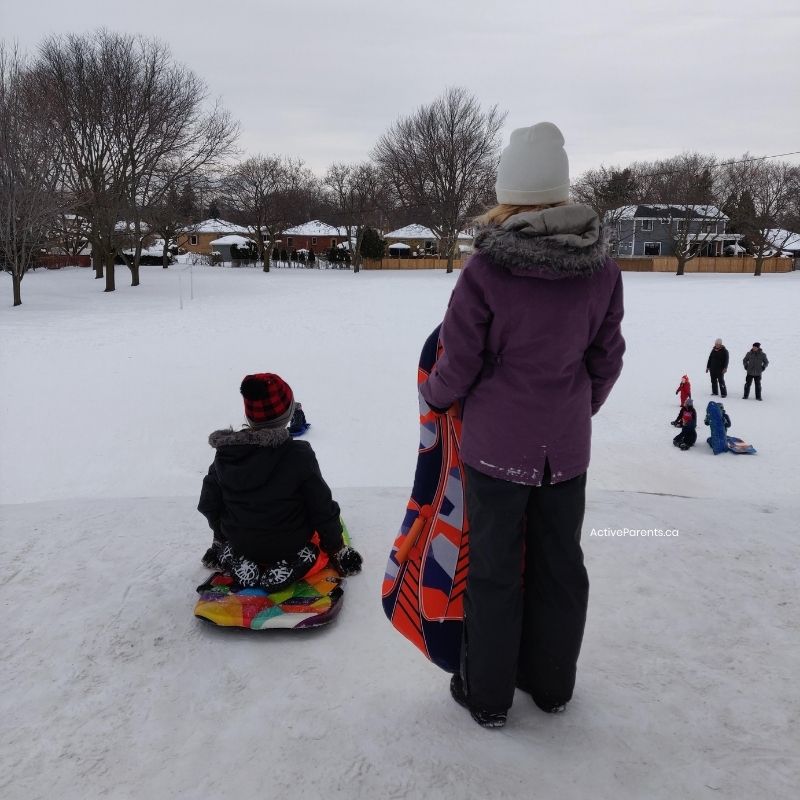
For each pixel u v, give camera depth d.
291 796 1.88
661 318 33.06
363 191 76.12
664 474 13.03
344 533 3.31
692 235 80.19
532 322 1.81
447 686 2.36
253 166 72.25
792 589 3.01
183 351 24.06
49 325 29.88
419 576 2.17
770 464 13.66
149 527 3.83
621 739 2.07
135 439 14.45
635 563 3.27
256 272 67.88
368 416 16.52
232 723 2.20
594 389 2.07
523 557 2.06
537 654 2.09
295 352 24.23
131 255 75.81
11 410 16.28
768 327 30.12
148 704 2.30
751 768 1.95
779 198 68.88
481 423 1.92
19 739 2.14
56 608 2.92
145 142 46.16
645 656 2.51
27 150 37.06
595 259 1.80
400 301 40.75
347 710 2.24
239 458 2.80
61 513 4.09
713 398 19.12
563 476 1.92
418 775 1.94
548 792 1.86
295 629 2.73
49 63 43.81
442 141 69.94
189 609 2.92
